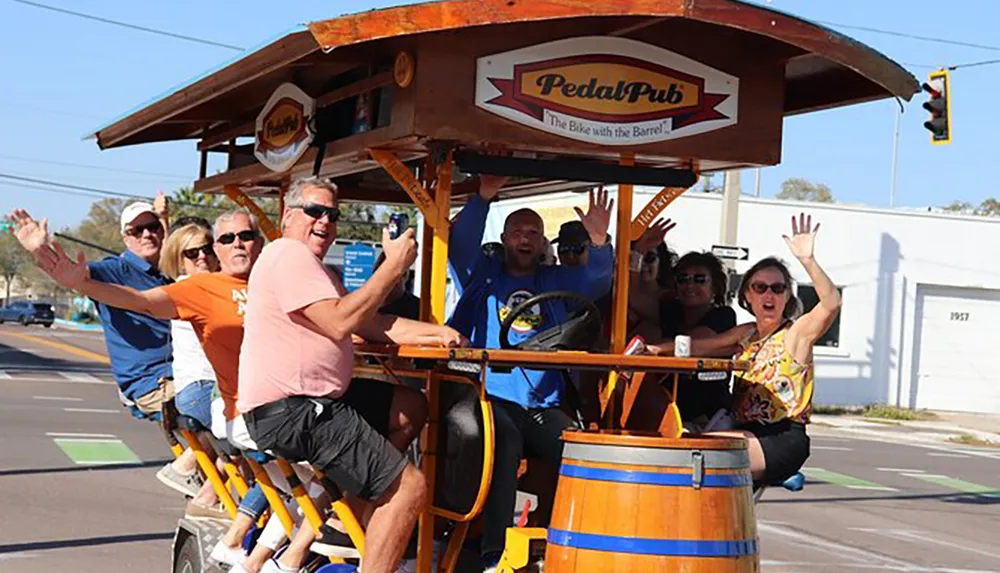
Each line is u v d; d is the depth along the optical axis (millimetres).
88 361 34531
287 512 5668
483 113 4801
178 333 6449
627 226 5348
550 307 5566
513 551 4797
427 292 5148
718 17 4742
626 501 4297
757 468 5781
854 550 10773
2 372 27297
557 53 4906
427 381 5047
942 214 27703
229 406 5645
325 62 5203
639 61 5039
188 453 7359
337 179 7125
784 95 5414
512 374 5352
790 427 5902
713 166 5312
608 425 5434
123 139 7629
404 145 4996
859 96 5680
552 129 4910
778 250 26594
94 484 11969
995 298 28344
